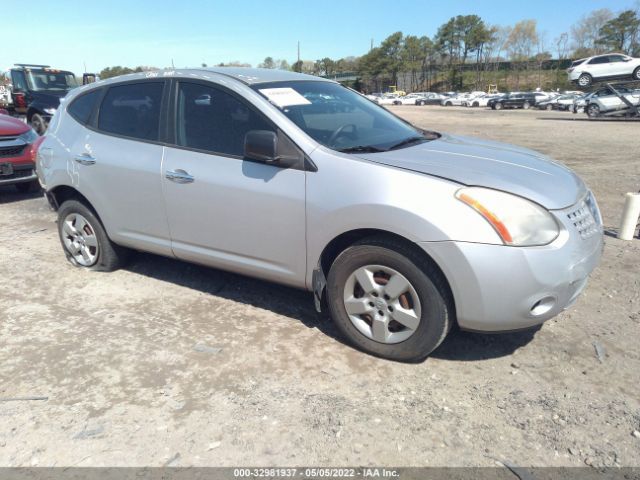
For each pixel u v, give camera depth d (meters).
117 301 4.00
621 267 4.65
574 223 2.87
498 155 3.41
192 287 4.25
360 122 3.73
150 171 3.79
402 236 2.83
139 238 4.06
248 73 3.83
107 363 3.14
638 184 8.69
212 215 3.55
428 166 2.98
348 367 3.08
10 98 17.31
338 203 3.00
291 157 3.20
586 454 2.38
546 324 3.57
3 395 2.84
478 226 2.70
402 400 2.77
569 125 23.02
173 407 2.72
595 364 3.08
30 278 4.47
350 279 3.13
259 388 2.88
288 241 3.27
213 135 3.55
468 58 99.81
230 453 2.40
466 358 3.17
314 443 2.46
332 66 117.00
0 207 7.16
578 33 86.00
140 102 3.97
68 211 4.52
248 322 3.64
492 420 2.61
